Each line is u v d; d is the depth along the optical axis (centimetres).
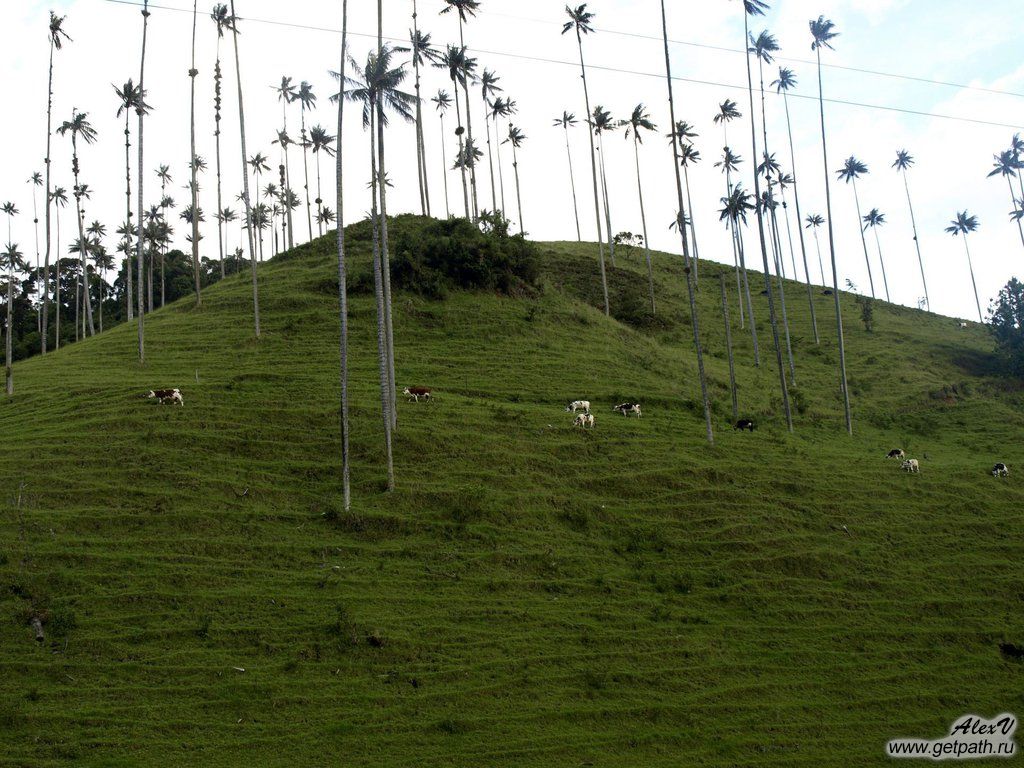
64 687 2316
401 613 2861
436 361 5859
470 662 2636
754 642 2986
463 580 3131
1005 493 4653
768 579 3419
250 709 2309
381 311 3809
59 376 5322
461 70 8806
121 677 2392
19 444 3862
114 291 13700
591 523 3697
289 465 3831
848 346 9025
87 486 3441
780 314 10594
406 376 5475
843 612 3269
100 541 3047
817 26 6550
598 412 5272
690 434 4988
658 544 3594
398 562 3206
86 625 2589
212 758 2097
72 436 3925
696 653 2853
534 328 6794
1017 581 3653
